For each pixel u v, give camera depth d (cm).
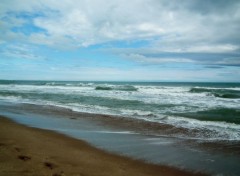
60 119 1423
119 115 1548
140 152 807
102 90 3978
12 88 4622
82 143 895
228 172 650
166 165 695
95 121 1366
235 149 850
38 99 2519
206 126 1215
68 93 3312
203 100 2388
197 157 765
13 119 1391
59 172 525
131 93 3306
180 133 1088
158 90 3925
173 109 1792
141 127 1209
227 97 2695
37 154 652
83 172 559
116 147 860
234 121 1325
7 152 618
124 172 611
